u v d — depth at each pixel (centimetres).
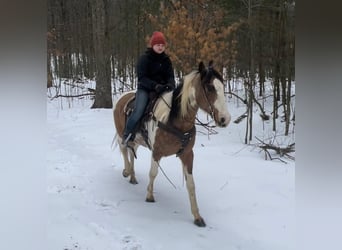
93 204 543
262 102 1319
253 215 510
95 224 474
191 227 478
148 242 438
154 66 542
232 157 756
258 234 461
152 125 514
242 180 630
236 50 1248
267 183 617
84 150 805
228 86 1500
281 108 1221
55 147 822
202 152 788
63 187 596
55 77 1997
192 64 1000
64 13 2225
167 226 479
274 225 481
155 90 526
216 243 440
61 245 420
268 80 1716
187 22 1008
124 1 1827
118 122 625
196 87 458
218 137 911
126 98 623
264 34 1230
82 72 2212
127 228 472
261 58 1277
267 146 783
